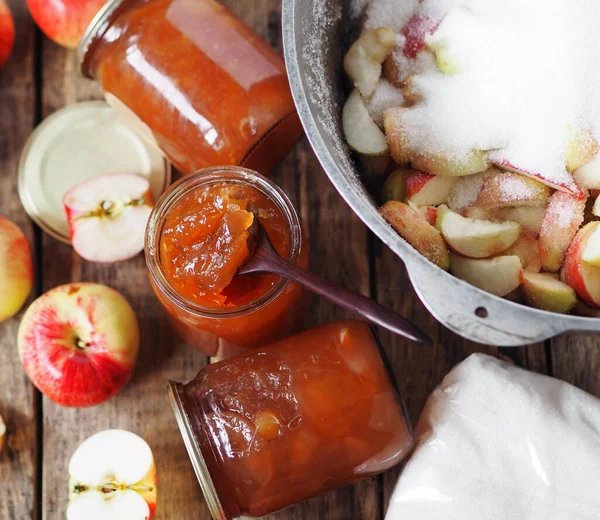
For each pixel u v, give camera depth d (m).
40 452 0.66
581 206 0.58
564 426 0.61
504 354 0.66
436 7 0.61
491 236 0.58
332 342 0.60
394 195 0.61
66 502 0.65
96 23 0.62
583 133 0.58
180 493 0.65
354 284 0.68
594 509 0.59
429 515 0.60
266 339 0.64
